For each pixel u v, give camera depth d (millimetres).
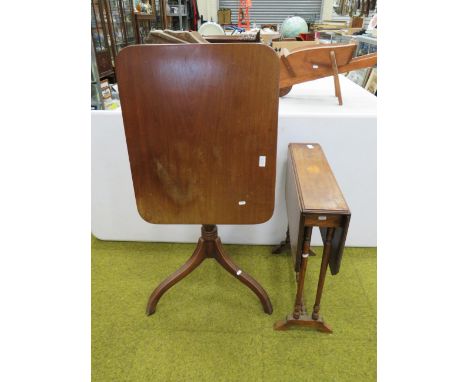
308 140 1453
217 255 1366
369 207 1635
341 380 1144
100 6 3023
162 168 1036
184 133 969
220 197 1090
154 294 1387
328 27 3514
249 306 1445
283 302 1462
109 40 3238
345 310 1415
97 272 1646
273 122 945
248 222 1145
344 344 1268
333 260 1115
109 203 1721
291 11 5844
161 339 1297
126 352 1247
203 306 1447
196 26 4254
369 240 1752
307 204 987
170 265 1699
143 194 1096
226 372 1175
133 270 1662
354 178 1547
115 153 1557
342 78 2264
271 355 1230
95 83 1580
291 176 1247
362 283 1555
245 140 977
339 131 1426
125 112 943
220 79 883
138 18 3908
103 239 1864
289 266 1679
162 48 843
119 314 1408
